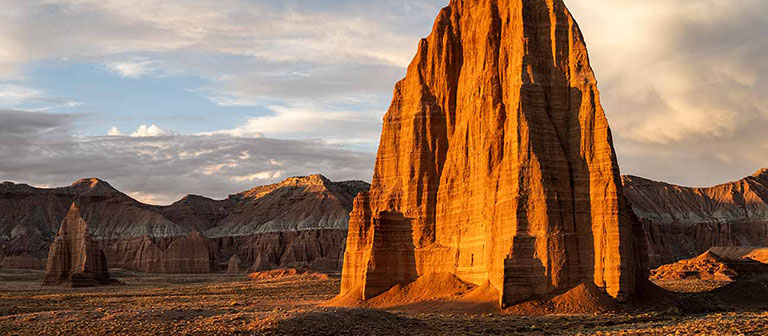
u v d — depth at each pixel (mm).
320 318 66812
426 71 98000
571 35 83188
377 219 93250
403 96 100125
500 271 77250
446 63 96062
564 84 82125
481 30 90750
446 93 95188
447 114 94625
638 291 80125
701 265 161500
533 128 79250
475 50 92000
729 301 93750
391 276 92000
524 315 73000
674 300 81062
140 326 65000
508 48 86125
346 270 97625
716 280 147750
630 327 64812
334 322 66562
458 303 79750
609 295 75062
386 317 71438
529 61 82125
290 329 62531
